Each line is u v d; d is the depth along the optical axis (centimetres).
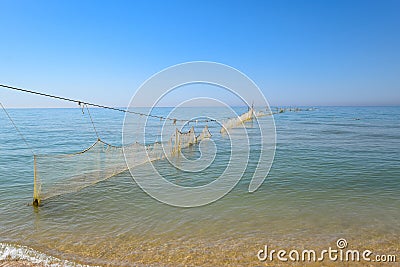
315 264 467
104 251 511
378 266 459
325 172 1147
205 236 573
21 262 468
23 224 629
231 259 484
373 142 2077
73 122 4219
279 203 777
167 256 493
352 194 853
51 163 1071
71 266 457
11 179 1036
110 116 5519
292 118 5850
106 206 751
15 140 2245
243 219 662
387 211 708
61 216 677
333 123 4297
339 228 607
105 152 1212
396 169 1184
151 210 723
